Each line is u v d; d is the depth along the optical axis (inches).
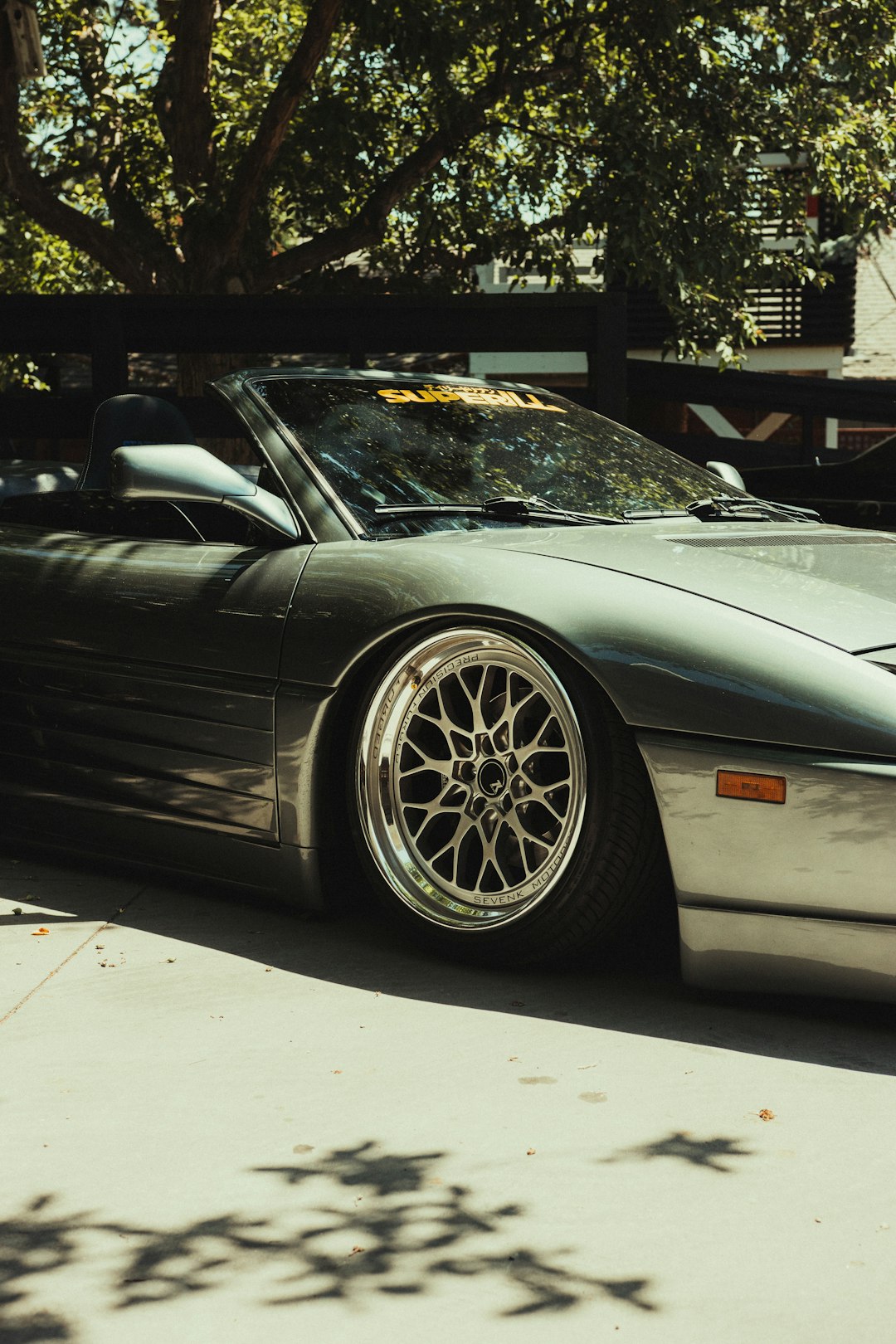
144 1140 80.6
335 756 117.4
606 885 103.3
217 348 331.6
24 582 138.1
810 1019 99.3
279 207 487.8
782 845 94.7
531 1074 89.8
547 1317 62.2
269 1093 87.0
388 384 143.6
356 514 121.6
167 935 119.2
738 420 761.6
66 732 135.5
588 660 101.2
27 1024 98.9
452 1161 77.5
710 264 415.2
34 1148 79.6
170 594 125.8
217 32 505.4
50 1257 67.8
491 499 127.6
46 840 141.9
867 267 1055.0
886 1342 60.1
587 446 144.9
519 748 107.9
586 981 107.8
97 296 319.0
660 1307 62.9
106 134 465.7
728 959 98.7
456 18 419.8
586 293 321.7
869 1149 78.6
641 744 99.4
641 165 398.0
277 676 116.6
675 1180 75.1
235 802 121.7
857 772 91.8
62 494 147.8
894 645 97.9
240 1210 72.3
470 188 470.6
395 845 114.4
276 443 127.8
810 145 429.7
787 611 101.6
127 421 150.1
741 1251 67.6
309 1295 64.2
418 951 115.0
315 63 410.3
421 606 109.2
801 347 733.9
